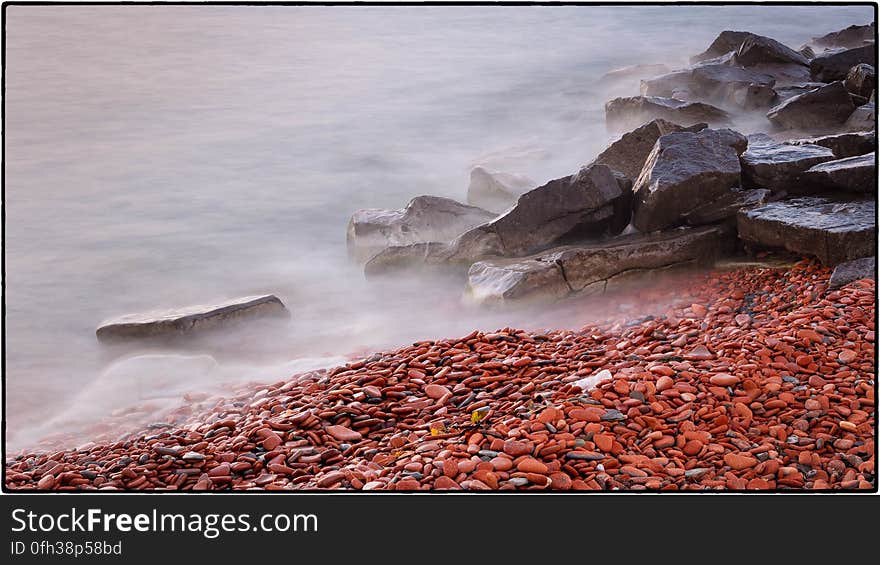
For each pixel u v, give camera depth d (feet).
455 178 46.34
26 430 21.97
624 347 21.43
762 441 16.61
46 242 36.68
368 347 25.70
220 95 62.34
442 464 15.93
